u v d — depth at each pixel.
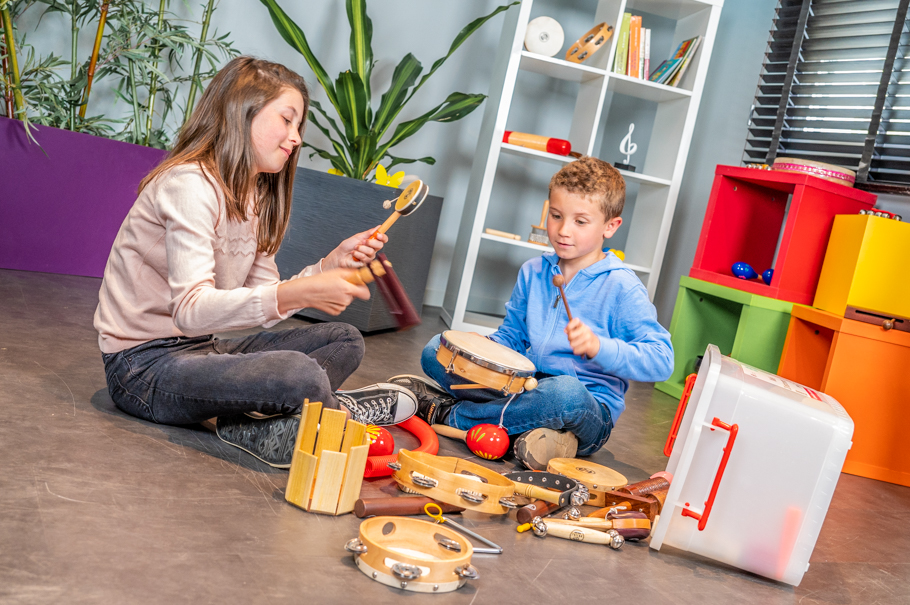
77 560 0.81
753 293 2.52
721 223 2.82
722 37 3.47
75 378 1.50
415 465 1.18
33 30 3.01
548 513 1.22
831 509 1.67
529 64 3.24
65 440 1.15
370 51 2.95
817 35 2.89
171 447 1.22
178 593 0.78
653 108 3.71
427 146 3.67
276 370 1.22
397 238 2.69
